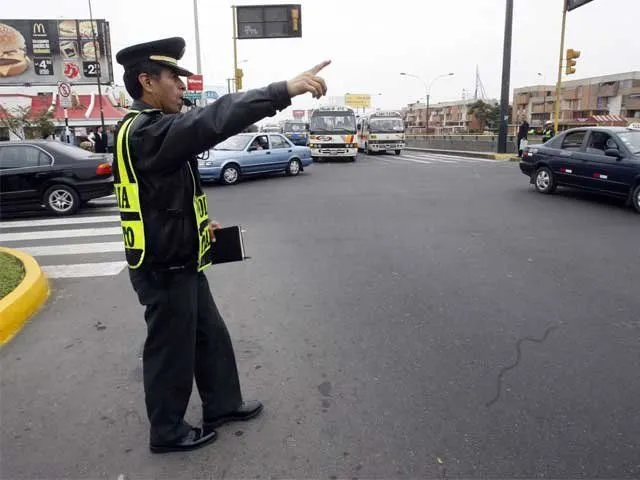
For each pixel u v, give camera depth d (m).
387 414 2.90
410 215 9.03
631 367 3.40
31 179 9.57
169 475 2.44
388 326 4.12
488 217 8.72
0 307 4.07
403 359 3.56
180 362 2.49
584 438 2.66
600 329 4.01
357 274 5.53
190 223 2.34
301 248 6.75
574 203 10.10
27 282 4.76
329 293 4.93
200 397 2.89
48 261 6.42
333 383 3.25
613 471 2.42
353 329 4.07
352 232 7.70
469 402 3.01
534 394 3.08
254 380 3.30
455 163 20.91
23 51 42.97
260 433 2.75
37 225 8.88
